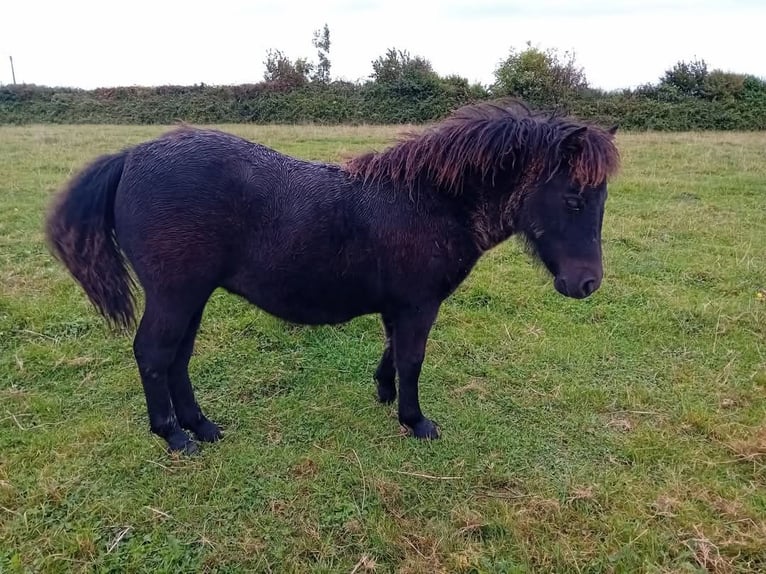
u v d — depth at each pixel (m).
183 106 25.38
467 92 24.67
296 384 3.90
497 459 3.18
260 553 2.53
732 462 3.16
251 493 2.88
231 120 24.94
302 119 24.39
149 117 24.83
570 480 3.01
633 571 2.46
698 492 2.90
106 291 2.95
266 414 3.56
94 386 3.75
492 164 2.87
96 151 11.46
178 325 2.90
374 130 16.30
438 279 3.03
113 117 24.77
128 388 3.72
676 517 2.73
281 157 3.00
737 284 5.45
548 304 5.11
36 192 8.01
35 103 25.23
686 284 5.55
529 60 24.73
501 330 4.64
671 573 2.43
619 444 3.32
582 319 4.87
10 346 4.15
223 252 2.84
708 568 2.48
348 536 2.64
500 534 2.65
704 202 8.33
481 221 3.01
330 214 2.87
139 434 3.29
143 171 2.77
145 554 2.51
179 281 2.80
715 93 22.78
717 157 11.83
